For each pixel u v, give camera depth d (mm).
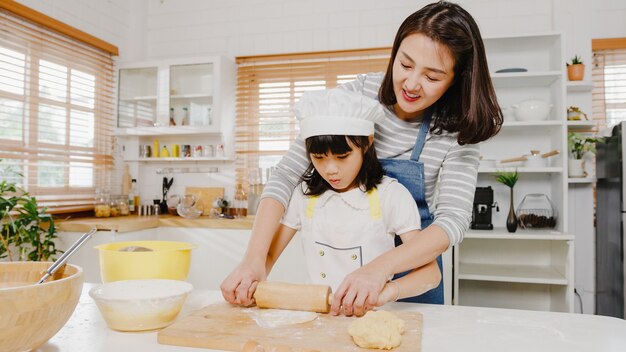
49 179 2971
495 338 770
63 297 655
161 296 800
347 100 949
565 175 2637
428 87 943
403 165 1151
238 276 937
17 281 774
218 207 3328
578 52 2996
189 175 3598
